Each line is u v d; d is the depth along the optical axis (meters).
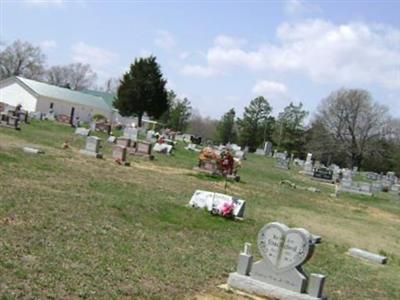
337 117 120.25
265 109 122.56
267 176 45.06
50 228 12.12
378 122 119.44
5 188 15.69
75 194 17.19
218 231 16.83
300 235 10.39
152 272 10.51
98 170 25.53
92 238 12.09
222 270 11.95
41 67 133.62
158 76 92.56
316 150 118.88
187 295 9.62
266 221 20.55
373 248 20.53
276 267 10.55
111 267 10.16
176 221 16.86
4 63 129.38
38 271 8.95
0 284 7.97
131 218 15.66
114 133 61.34
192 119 143.38
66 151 31.59
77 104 96.38
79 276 9.16
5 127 40.84
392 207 40.50
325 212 28.48
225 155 33.84
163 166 34.25
